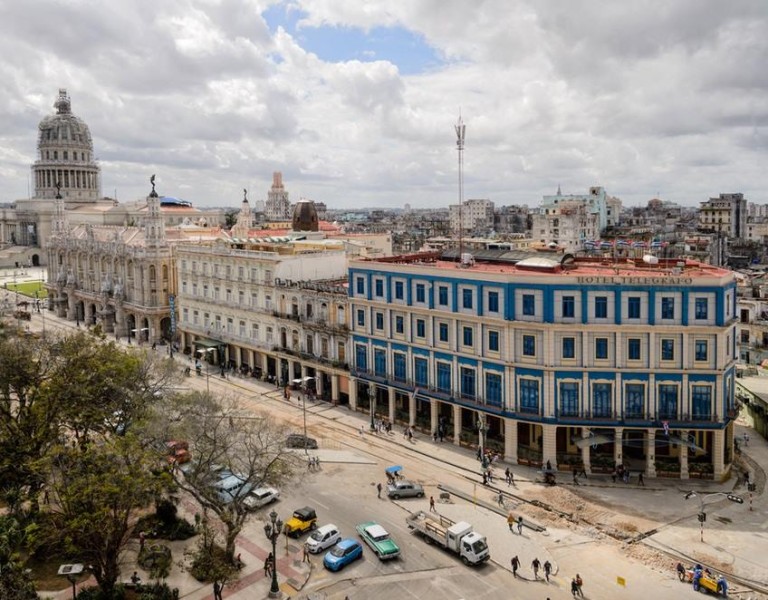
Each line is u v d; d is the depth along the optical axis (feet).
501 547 174.09
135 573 155.63
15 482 185.37
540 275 217.97
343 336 287.07
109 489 135.95
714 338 205.67
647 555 168.45
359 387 289.12
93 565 152.35
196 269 384.27
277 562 167.53
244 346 348.79
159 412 192.75
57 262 547.08
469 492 207.82
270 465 171.12
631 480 211.82
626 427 211.82
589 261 265.34
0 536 142.82
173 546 176.04
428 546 175.32
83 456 147.74
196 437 180.14
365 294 273.33
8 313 495.41
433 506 195.72
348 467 228.02
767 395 257.14
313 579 159.63
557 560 167.53
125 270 456.45
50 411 189.16
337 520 189.98
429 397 249.96
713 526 182.91
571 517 189.06
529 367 219.41
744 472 218.18
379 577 160.56
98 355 207.72
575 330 213.05
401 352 260.83
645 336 209.36
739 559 165.99
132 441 153.28
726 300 208.64
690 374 207.82
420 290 251.80
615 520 186.70
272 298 329.52
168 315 440.45
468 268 250.57
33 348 209.26
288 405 297.12
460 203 273.95
